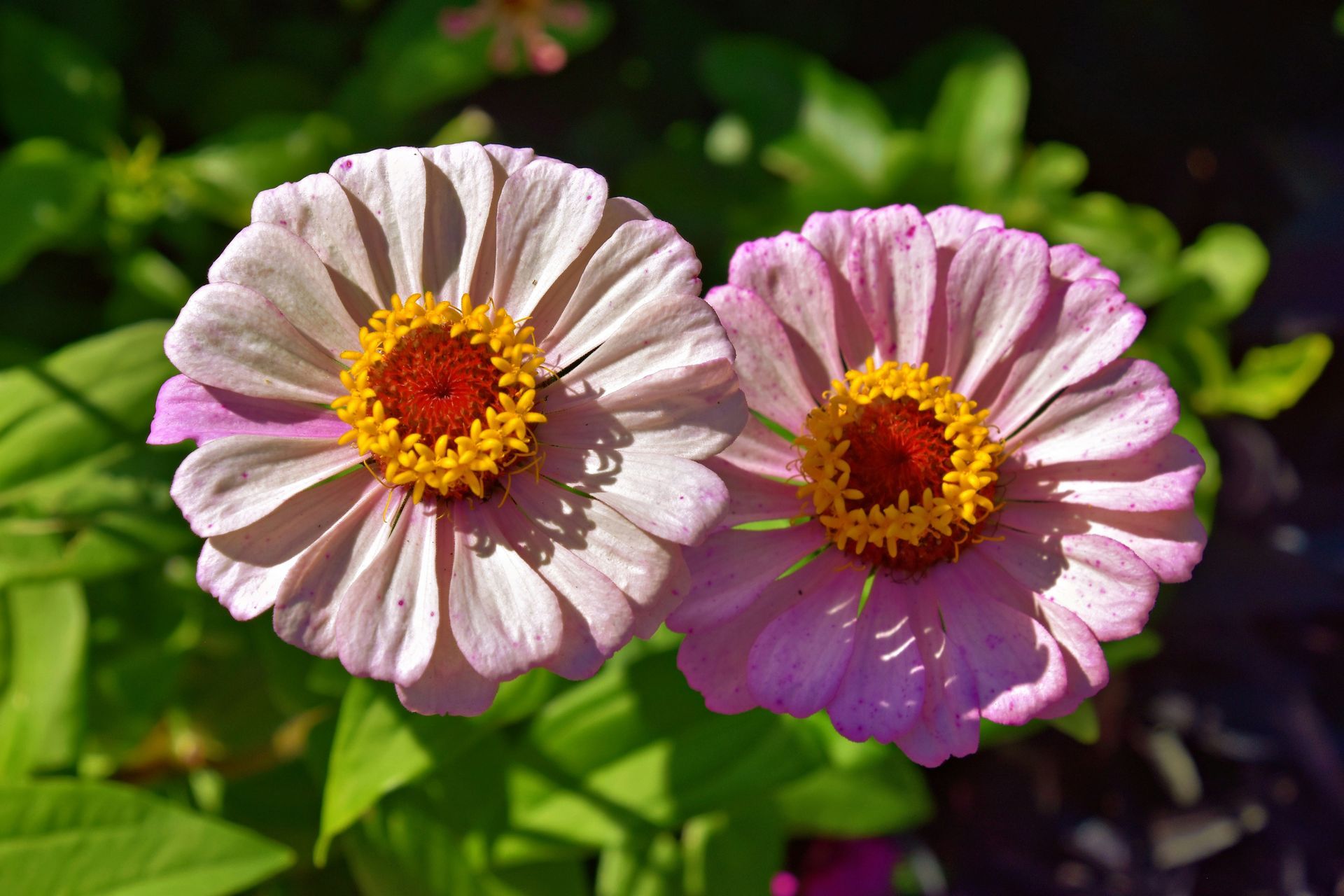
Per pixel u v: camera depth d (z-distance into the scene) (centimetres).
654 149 43
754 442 27
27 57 37
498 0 38
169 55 40
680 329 25
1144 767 41
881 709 26
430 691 25
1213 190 43
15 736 31
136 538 30
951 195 37
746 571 27
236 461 25
